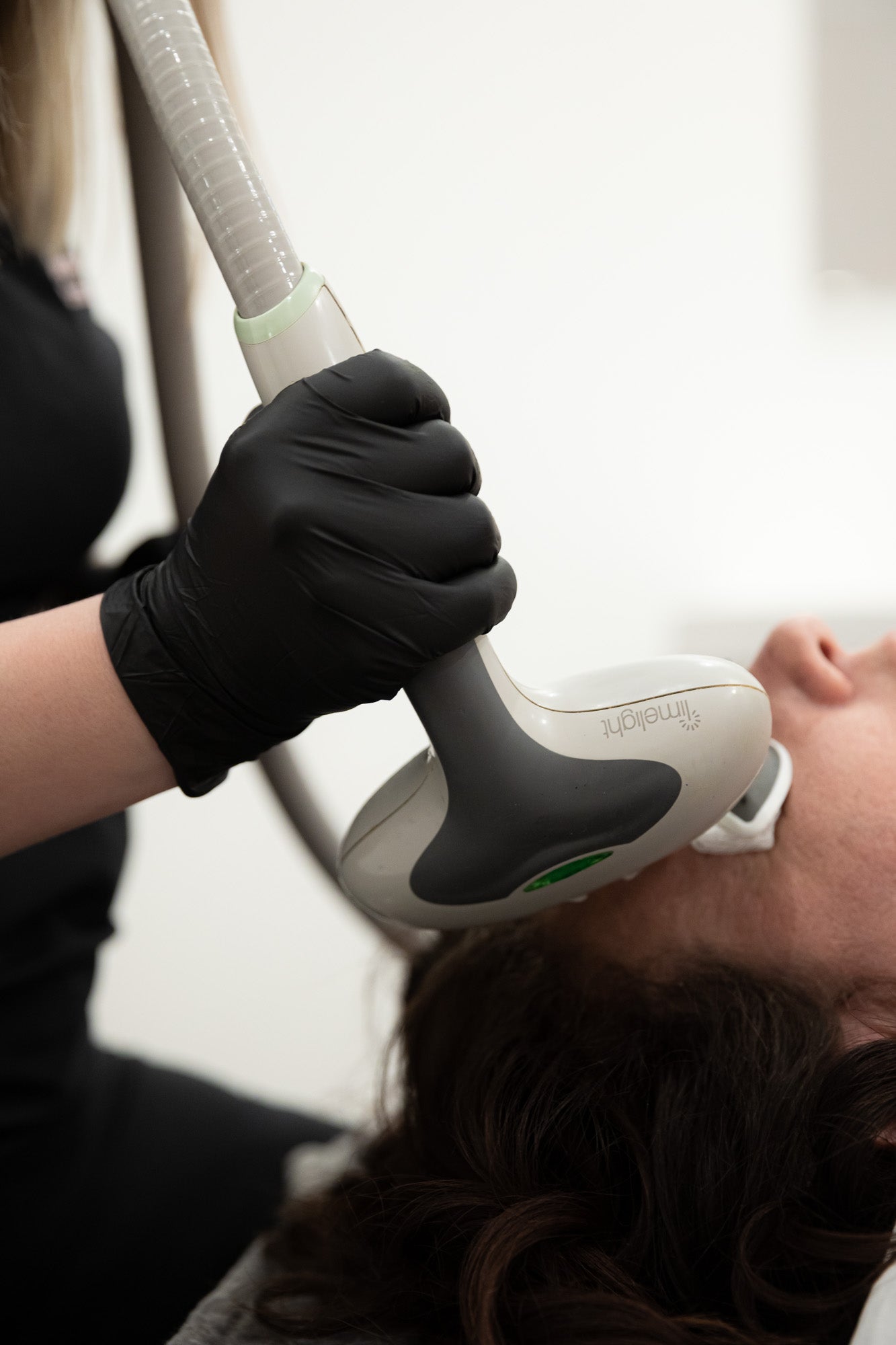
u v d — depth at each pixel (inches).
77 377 31.9
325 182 69.9
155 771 19.9
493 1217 21.9
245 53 68.4
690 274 70.3
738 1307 20.1
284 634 18.0
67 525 32.1
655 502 73.2
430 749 20.8
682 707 19.3
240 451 17.7
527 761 18.9
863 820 23.2
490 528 18.4
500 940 26.6
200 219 18.3
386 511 17.6
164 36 17.9
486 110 68.8
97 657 19.0
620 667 20.5
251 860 71.8
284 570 17.6
